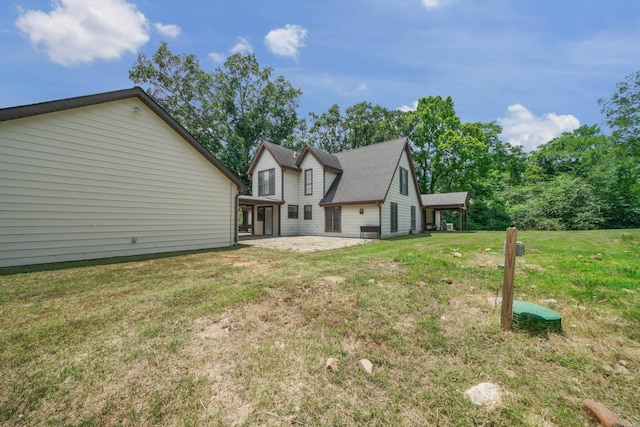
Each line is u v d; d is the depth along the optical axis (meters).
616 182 18.45
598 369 2.02
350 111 28.33
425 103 27.70
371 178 15.02
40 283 4.40
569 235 12.45
